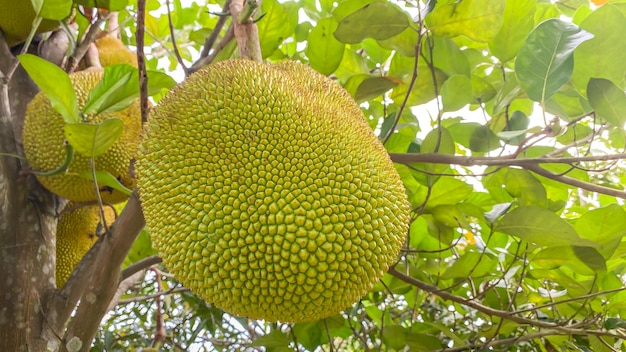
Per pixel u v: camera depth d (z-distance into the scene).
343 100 0.70
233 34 0.82
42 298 0.82
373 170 0.59
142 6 0.64
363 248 0.56
